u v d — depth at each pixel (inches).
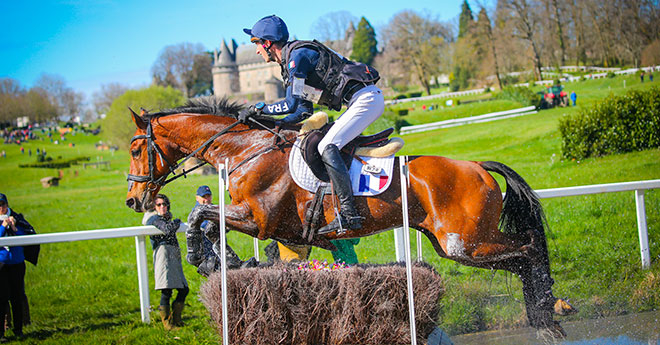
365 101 133.1
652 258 205.5
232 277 130.0
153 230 172.7
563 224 272.5
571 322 150.5
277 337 131.0
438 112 1096.8
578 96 914.7
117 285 254.4
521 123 757.9
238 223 136.9
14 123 3154.5
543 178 409.1
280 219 137.8
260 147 140.4
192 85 3122.5
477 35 1721.2
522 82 1501.0
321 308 133.0
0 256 172.2
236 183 138.4
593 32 1320.1
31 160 1728.6
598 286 181.0
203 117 148.6
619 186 194.4
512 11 1504.7
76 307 217.0
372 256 241.8
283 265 144.4
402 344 133.7
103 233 169.0
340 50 2336.4
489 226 136.6
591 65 1363.2
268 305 130.1
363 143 139.3
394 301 133.6
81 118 3430.1
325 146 132.2
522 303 169.0
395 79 2235.5
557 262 215.0
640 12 1082.1
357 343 133.6
